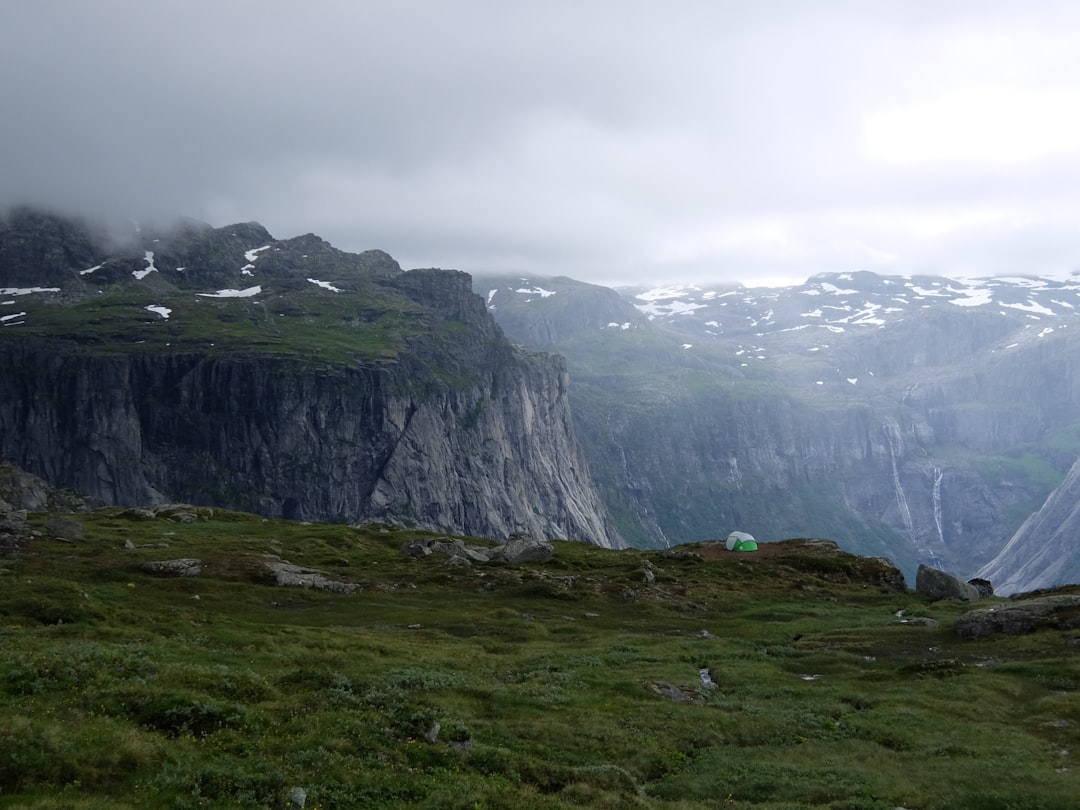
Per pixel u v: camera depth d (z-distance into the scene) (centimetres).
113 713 3322
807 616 9181
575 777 3628
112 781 2723
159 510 14638
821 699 5606
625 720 4778
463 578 10438
